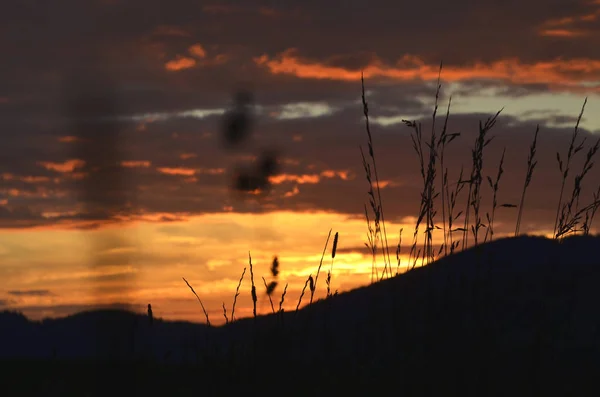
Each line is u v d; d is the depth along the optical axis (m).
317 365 3.79
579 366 4.02
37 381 4.30
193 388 3.31
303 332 3.68
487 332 3.86
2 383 4.39
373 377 3.77
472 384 3.73
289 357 3.62
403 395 3.64
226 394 3.40
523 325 3.96
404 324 4.05
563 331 3.93
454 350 3.91
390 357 3.93
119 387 2.84
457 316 3.99
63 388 3.88
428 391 3.70
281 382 3.55
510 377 3.79
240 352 3.57
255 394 3.46
